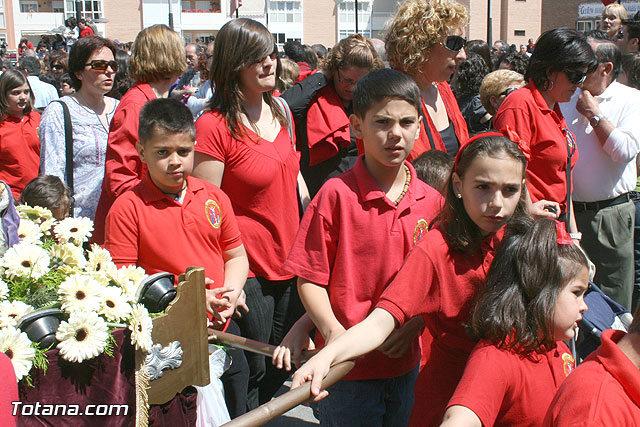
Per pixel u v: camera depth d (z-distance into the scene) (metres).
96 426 1.76
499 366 1.79
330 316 2.22
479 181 1.95
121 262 2.59
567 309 1.85
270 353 2.30
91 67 4.00
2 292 1.81
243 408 3.08
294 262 2.29
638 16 6.45
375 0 39.94
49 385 1.70
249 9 31.00
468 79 5.87
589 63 3.37
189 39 40.03
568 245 1.88
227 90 3.01
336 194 2.29
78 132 4.02
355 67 3.69
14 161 4.93
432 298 2.05
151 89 3.61
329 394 2.43
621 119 4.25
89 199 4.04
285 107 3.32
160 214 2.64
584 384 1.52
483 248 2.06
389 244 2.28
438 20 3.43
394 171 2.33
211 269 2.73
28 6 42.94
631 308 4.67
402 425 2.55
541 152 3.47
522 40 37.22
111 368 1.78
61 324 1.69
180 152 2.60
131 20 39.72
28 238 2.28
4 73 4.86
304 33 39.75
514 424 1.83
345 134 3.77
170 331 1.93
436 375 2.15
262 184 3.03
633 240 4.42
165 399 1.93
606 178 4.25
